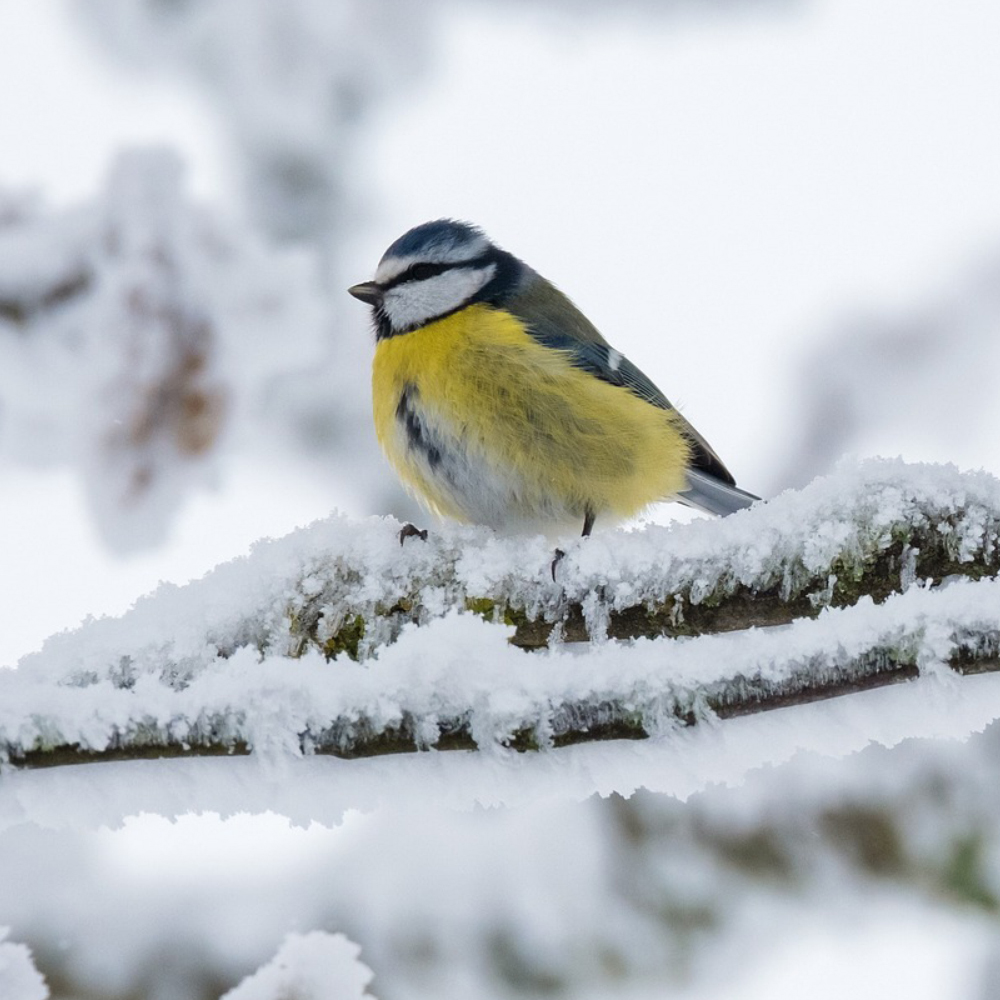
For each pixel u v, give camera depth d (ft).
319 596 21.48
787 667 18.61
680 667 18.60
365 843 30.81
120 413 23.54
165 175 23.36
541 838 31.14
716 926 30.50
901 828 31.14
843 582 21.13
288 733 17.94
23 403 23.38
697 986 29.99
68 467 24.09
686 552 21.52
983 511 20.77
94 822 17.78
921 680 18.81
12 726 17.51
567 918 30.14
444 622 18.70
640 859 30.94
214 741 17.88
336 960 14.67
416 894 30.17
